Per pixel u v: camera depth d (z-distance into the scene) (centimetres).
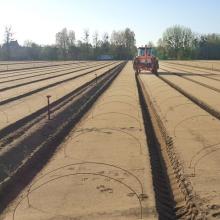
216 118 1850
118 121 1795
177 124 1730
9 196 984
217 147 1334
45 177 1079
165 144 1452
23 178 1119
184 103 2330
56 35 14612
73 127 1767
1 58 12925
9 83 3694
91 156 1259
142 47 4831
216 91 2975
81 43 14562
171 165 1214
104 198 922
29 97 2691
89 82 3822
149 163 1173
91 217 830
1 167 1203
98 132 1590
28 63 9712
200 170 1105
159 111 2088
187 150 1309
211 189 963
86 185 1006
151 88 3247
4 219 838
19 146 1416
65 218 831
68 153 1305
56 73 5353
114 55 14675
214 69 6231
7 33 12656
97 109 2147
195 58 13438
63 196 944
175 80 3969
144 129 1628
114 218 823
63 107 2269
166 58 13925
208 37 13412
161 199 965
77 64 9006
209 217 816
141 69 4772
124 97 2597
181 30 13812
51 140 1522
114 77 4500
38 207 890
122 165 1157
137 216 828
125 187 983
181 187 1011
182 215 873
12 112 2056
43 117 1970
